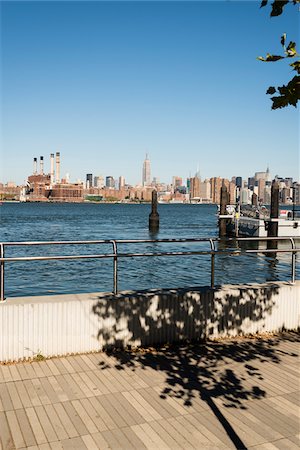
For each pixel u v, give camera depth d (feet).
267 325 24.50
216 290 23.17
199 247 138.82
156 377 17.79
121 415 14.56
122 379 17.49
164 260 95.66
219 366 19.19
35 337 19.27
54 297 20.48
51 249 129.08
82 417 14.38
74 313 19.93
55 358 19.56
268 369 18.93
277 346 22.13
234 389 16.80
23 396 15.81
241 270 85.25
